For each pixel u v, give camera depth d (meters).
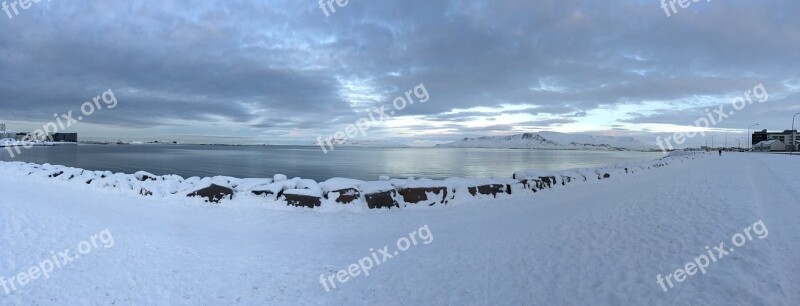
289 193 10.06
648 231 7.58
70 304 4.69
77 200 10.05
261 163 49.50
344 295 5.20
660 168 26.59
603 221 8.52
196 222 8.41
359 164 50.31
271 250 6.73
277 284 5.44
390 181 11.38
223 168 39.97
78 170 14.25
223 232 7.73
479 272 5.88
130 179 12.30
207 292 5.12
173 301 4.86
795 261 6.02
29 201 9.20
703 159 42.31
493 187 12.07
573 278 5.52
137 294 4.98
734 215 8.79
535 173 14.59
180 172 34.28
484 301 5.02
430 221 9.05
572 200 11.74
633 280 5.32
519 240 7.29
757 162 37.00
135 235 7.06
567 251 6.58
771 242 6.74
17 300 4.71
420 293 5.27
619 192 13.48
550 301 4.94
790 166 31.22
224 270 5.78
